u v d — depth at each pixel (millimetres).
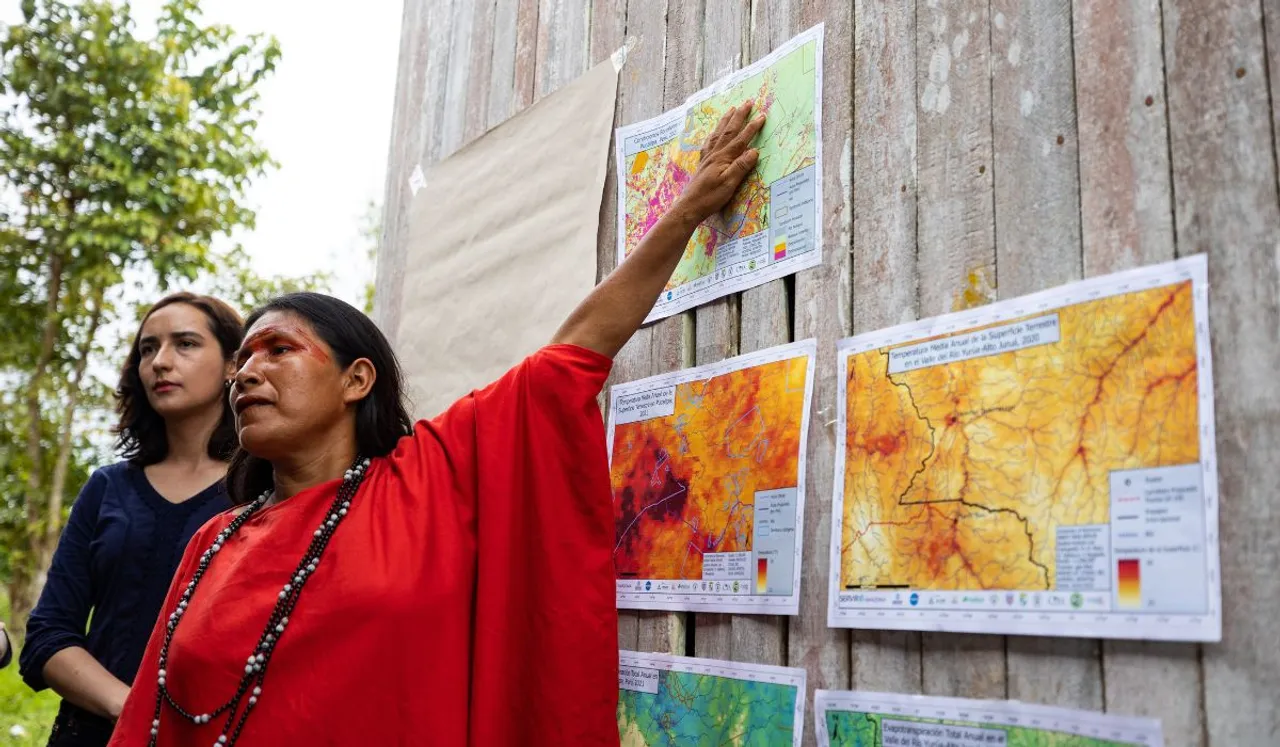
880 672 1470
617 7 2285
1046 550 1281
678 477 1878
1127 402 1237
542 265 2312
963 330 1438
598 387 1710
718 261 1894
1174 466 1182
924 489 1442
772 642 1650
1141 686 1183
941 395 1446
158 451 2373
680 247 1791
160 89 8188
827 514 1594
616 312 1740
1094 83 1353
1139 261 1268
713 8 2023
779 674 1616
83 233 7797
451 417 1787
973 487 1380
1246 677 1095
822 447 1624
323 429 1782
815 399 1652
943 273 1499
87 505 2301
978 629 1334
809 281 1706
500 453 1685
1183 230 1230
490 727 1591
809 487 1631
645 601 1889
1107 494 1234
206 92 8477
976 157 1484
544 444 1683
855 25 1710
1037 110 1416
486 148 2635
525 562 1677
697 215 1802
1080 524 1253
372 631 1566
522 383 1719
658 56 2141
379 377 1865
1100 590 1219
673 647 1842
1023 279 1395
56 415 8445
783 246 1763
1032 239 1392
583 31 2387
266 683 1576
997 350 1390
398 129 3146
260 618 1609
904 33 1623
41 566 7824
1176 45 1271
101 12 8070
